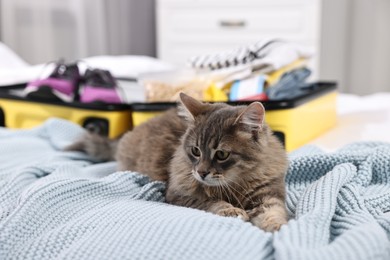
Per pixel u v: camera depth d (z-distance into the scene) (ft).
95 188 3.53
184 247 2.60
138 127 4.57
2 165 4.30
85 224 2.94
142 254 2.58
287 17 10.48
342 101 7.39
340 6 11.85
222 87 5.55
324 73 12.07
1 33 8.62
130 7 11.21
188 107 3.82
